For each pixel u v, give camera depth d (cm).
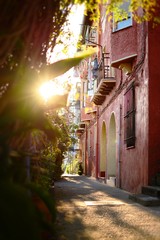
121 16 554
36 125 246
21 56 256
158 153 980
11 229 152
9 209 155
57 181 1806
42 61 306
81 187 1373
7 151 185
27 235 152
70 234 492
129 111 1226
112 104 1638
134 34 1162
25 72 265
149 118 988
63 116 1210
